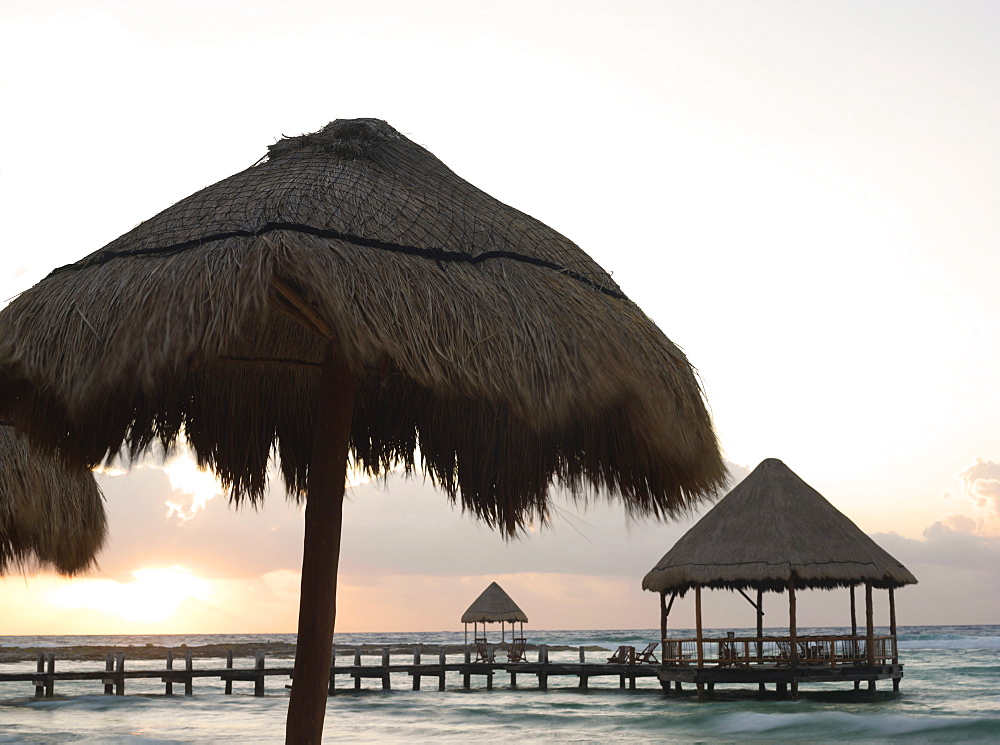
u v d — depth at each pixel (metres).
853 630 27.00
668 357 3.49
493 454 4.26
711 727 19.88
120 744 14.18
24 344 3.00
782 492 24.30
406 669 30.08
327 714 23.05
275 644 92.31
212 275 2.95
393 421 4.48
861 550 23.45
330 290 2.89
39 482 9.03
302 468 4.45
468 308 3.14
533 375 3.10
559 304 3.34
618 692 28.73
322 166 3.69
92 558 9.73
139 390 3.76
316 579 3.46
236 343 4.33
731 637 23.91
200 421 4.29
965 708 23.56
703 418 3.51
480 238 3.54
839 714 19.38
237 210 3.32
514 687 31.75
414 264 3.20
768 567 22.91
